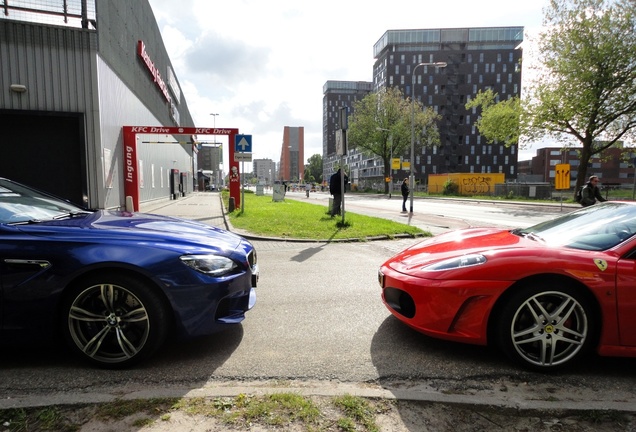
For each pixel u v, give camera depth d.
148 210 18.25
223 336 3.59
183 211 17.70
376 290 5.14
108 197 14.34
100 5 13.45
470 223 14.45
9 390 2.59
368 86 156.00
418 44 97.19
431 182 57.28
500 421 2.30
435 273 3.13
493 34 96.88
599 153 31.83
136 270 2.83
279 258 7.31
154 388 2.63
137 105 20.02
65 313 2.85
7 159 12.67
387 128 63.09
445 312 3.03
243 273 3.31
